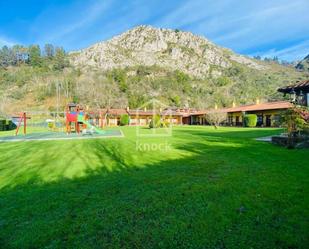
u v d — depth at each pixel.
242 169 5.91
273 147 9.66
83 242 2.72
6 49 97.94
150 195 4.18
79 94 69.00
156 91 81.31
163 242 2.66
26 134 21.34
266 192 4.11
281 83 92.94
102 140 14.37
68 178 5.58
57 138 16.17
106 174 5.89
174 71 104.44
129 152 9.37
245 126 30.64
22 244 2.74
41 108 62.53
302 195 3.92
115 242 2.70
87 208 3.69
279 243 2.57
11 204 3.95
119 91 76.62
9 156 8.83
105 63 117.44
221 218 3.19
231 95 79.75
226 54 153.50
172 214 3.37
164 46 149.12
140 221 3.18
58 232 2.96
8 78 80.62
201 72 119.75
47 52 104.19
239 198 3.88
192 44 148.88
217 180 4.98
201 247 2.54
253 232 2.81
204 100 73.88
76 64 112.56
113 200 4.00
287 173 5.35
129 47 149.25
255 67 137.25
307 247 2.49
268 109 27.48
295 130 9.41
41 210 3.66
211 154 8.43
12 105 64.50
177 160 7.50
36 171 6.31
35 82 79.06
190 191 4.32
